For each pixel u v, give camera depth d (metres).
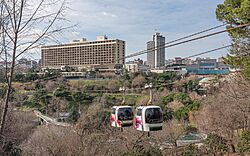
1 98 7.88
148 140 28.27
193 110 45.19
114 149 26.11
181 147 30.88
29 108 33.09
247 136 26.00
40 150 22.66
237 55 23.44
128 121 25.78
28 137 24.02
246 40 22.89
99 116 33.50
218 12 23.05
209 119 35.69
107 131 29.73
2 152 8.96
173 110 47.44
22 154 19.22
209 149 27.47
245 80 25.53
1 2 6.91
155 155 23.92
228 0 22.45
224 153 27.39
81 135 24.88
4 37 7.04
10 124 9.92
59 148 23.41
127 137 28.36
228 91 32.66
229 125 31.88
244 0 20.66
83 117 32.47
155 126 22.58
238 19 21.62
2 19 6.96
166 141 32.09
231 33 22.33
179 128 38.47
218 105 34.72
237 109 31.77
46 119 35.25
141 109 23.14
